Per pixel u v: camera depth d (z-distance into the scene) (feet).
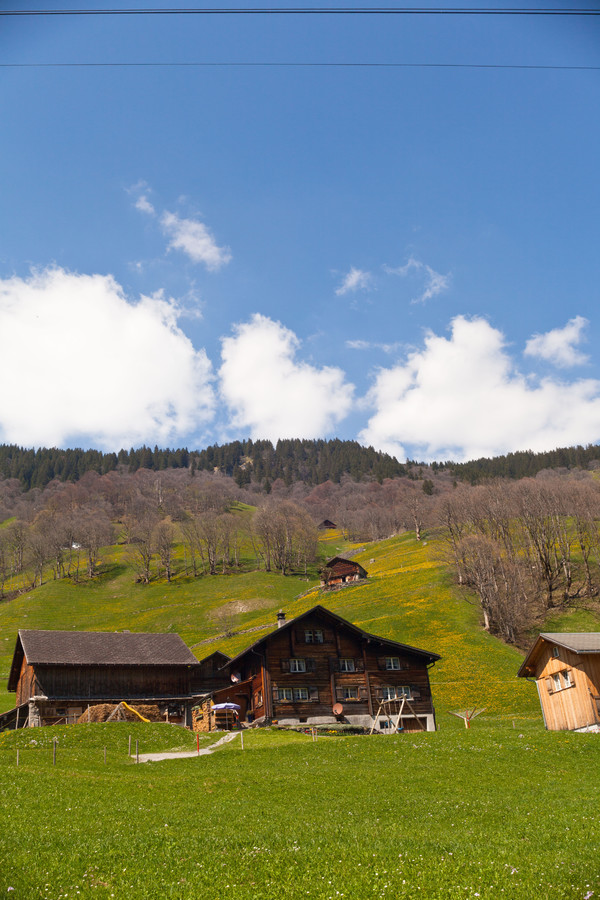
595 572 356.59
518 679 248.32
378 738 138.00
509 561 335.88
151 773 107.24
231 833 66.69
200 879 53.31
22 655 223.10
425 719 196.03
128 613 504.02
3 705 272.31
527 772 103.81
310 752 123.44
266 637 192.85
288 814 76.23
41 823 67.97
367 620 342.85
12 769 99.66
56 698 200.54
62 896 48.78
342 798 86.28
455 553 378.94
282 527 618.44
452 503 434.30
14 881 50.83
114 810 75.87
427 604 351.67
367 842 63.72
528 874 53.26
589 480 488.44
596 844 61.11
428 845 62.23
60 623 481.46
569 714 145.18
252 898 49.60
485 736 134.72
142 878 53.26
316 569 607.37
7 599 565.53
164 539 621.31
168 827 68.54
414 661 203.31
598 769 104.42
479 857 58.39
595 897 48.19
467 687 245.24
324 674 194.49
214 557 604.08
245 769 107.34
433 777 99.66
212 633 424.46
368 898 49.55
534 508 385.29
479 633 302.04
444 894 49.80
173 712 213.66
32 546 620.08
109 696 208.64
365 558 580.30
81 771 105.40
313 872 55.01
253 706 197.98
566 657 146.51
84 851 58.85
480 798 86.48
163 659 218.59
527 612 317.01
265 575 565.53
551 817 73.56
